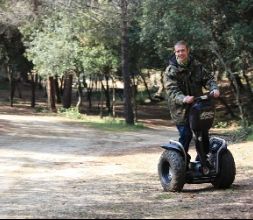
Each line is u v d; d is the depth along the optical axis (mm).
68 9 34969
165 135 29875
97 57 38281
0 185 10617
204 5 26812
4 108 47031
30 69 48406
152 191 8898
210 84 8180
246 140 19594
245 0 26266
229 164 8406
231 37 26891
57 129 31031
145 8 26969
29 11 38375
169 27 25953
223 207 6781
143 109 51531
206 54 29672
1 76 63000
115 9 33781
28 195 9055
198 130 8117
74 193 9125
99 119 39688
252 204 6996
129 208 7062
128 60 35281
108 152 19391
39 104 52125
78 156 17844
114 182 10531
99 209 7059
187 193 8336
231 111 38938
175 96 8062
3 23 39562
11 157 17375
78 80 41781
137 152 18953
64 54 38594
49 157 17484
